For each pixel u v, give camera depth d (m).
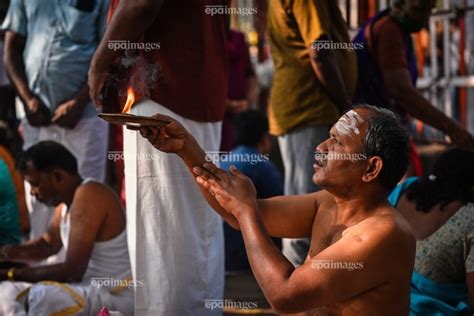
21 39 7.50
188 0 5.11
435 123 6.82
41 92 7.29
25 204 6.88
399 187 5.47
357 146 3.95
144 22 4.85
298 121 6.67
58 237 6.34
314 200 4.34
